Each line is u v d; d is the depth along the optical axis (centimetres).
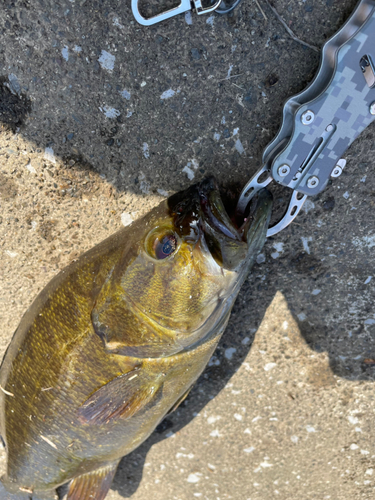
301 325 24
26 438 21
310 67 17
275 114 18
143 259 17
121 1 17
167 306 17
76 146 20
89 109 19
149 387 19
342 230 21
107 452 21
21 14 18
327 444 27
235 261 16
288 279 23
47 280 24
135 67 18
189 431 29
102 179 21
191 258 16
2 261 24
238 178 20
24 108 20
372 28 14
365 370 25
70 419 19
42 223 23
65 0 17
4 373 21
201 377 27
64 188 21
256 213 18
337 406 26
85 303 18
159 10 17
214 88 18
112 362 18
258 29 17
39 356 19
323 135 16
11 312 25
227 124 19
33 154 21
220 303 18
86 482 24
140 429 21
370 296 23
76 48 18
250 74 18
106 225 22
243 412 27
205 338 19
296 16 17
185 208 16
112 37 18
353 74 15
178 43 18
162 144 20
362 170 19
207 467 30
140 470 31
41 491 23
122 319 17
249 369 26
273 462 29
